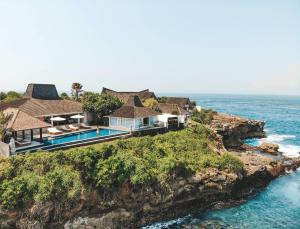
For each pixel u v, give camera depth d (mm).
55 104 59406
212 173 39938
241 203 40594
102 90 89625
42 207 29953
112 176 33562
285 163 55844
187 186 37469
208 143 52125
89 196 32219
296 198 42156
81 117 56750
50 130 49719
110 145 36312
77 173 32656
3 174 30688
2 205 28688
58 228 30875
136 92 89000
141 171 34938
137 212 34656
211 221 35625
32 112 52375
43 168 32281
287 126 113188
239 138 81875
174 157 41500
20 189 29703
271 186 46625
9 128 38594
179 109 69375
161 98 99625
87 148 35031
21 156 32688
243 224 34812
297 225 34594
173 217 36875
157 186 35750
